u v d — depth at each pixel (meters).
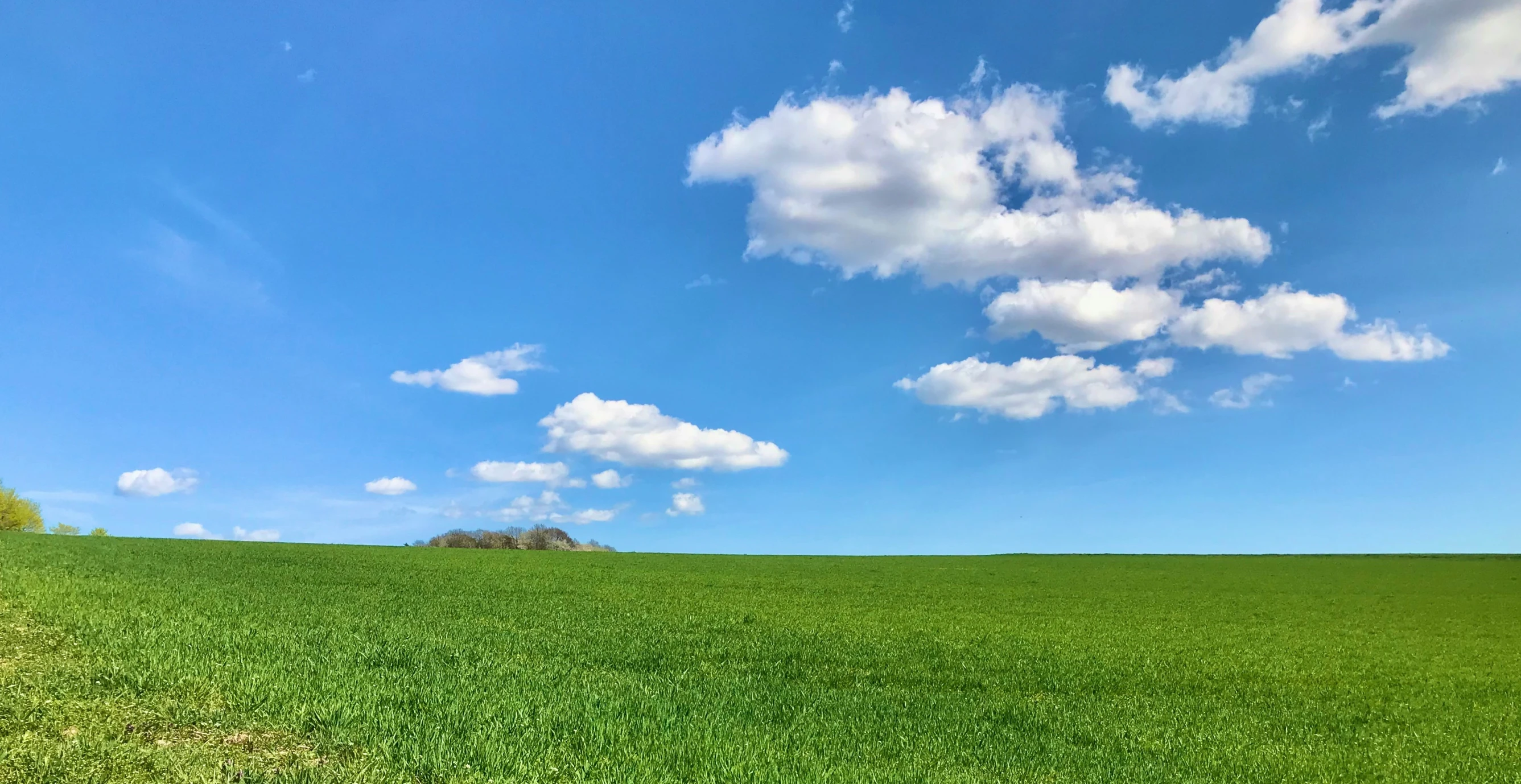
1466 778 11.70
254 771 7.75
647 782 8.52
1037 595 42.69
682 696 13.13
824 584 44.62
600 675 14.62
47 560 28.11
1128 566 70.62
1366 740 13.86
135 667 10.94
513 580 37.78
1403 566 74.19
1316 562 79.06
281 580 29.92
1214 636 28.33
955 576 54.44
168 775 7.49
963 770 10.20
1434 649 27.00
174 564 32.91
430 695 11.11
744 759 9.55
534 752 9.12
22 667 10.73
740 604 32.03
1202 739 12.96
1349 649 26.42
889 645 22.14
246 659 12.23
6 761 7.33
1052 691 17.14
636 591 35.69
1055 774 10.44
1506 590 53.00
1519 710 17.30
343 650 14.11
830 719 12.62
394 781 7.82
